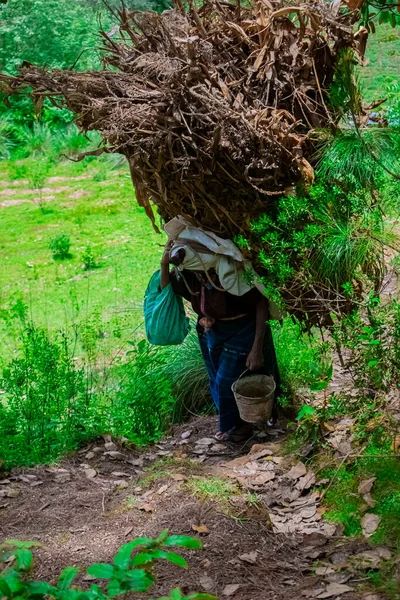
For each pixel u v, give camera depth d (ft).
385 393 14.90
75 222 40.63
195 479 15.23
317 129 15.10
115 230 38.93
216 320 17.22
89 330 23.76
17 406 18.76
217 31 15.69
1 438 17.94
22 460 17.38
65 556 13.16
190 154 14.99
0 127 57.11
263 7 15.46
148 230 38.50
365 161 14.60
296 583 11.90
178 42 15.43
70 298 30.32
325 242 14.78
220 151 14.58
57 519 14.69
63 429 18.56
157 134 14.65
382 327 15.56
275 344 20.29
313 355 15.64
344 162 14.43
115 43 16.46
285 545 13.03
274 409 18.07
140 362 20.66
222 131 14.52
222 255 16.26
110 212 41.86
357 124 15.05
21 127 57.82
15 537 14.03
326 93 15.51
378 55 35.68
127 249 35.91
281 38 15.29
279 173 15.02
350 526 13.24
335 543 12.85
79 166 51.31
